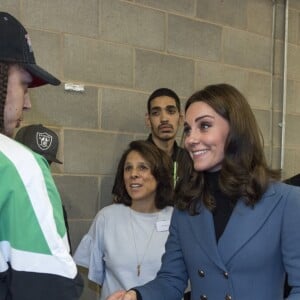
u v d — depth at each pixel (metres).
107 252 2.16
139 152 2.26
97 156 2.81
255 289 1.23
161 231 2.17
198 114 1.30
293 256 1.21
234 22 3.46
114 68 2.87
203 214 1.35
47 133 2.17
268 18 3.67
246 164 1.28
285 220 1.23
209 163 1.31
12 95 0.97
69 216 2.71
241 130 1.28
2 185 0.82
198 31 3.26
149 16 3.01
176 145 2.87
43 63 2.61
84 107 2.76
